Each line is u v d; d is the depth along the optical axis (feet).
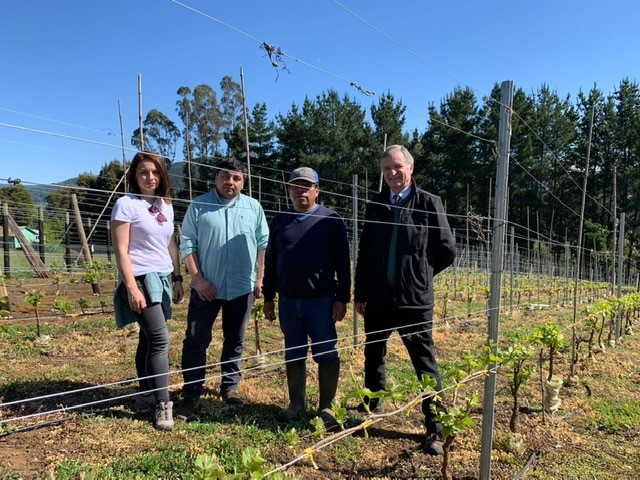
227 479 5.15
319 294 11.41
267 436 10.36
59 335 19.89
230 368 12.41
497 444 10.98
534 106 127.95
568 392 15.40
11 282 35.91
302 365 11.75
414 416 12.28
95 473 8.25
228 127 113.80
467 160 121.08
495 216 8.93
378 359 11.66
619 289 25.62
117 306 10.93
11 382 12.84
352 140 111.45
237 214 11.99
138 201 10.36
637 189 118.83
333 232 11.60
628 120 125.08
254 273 12.58
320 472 9.27
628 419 13.09
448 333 24.09
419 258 10.59
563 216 122.31
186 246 11.60
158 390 10.37
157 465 8.70
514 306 36.29
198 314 11.60
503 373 16.81
